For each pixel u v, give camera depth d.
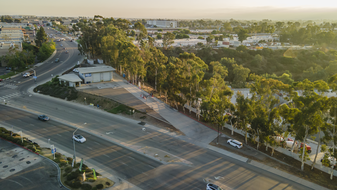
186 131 55.25
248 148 47.88
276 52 161.62
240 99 49.31
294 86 52.44
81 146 45.78
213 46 178.50
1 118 58.31
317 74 111.94
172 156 43.28
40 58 129.75
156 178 36.12
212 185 32.78
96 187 32.75
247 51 159.25
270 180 36.94
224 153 45.44
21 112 62.84
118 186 33.88
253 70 139.62
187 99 63.75
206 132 55.34
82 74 86.56
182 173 37.75
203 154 44.69
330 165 40.56
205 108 54.84
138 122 59.34
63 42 195.38
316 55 151.38
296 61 146.50
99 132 52.50
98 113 64.44
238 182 35.97
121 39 106.81
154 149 45.72
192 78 63.62
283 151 45.97
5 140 46.94
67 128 53.91
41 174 35.81
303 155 39.59
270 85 54.03
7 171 36.38
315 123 36.41
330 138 36.81
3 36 169.00
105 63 118.69
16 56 113.00
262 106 48.69
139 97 75.12
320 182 36.81
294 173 39.16
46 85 85.69
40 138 48.56
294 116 39.69
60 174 35.84
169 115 64.00
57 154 41.59
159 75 76.94
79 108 67.81
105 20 162.12
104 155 42.66
